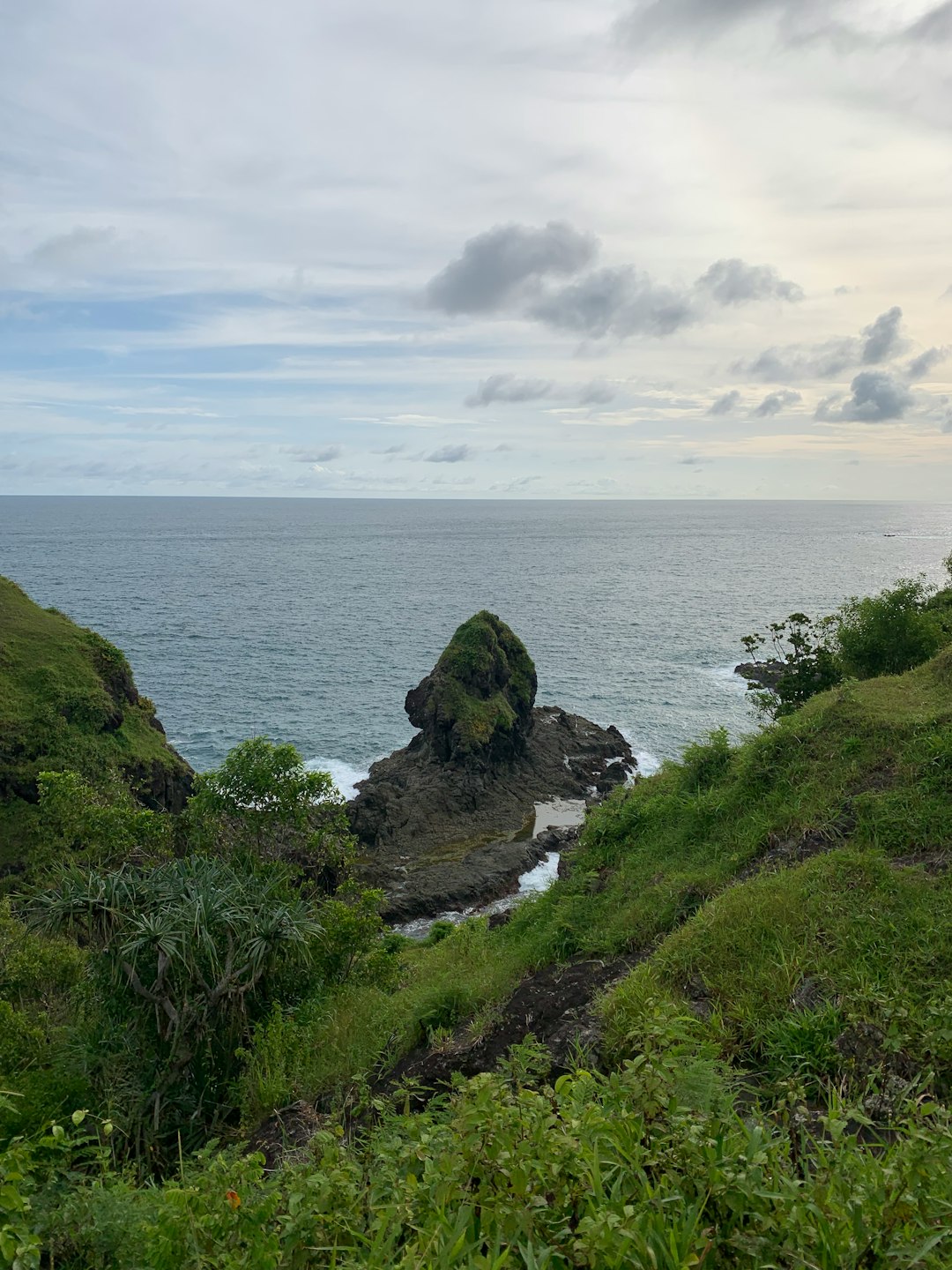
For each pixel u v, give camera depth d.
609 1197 4.26
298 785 18.61
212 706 66.19
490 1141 4.42
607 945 11.22
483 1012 10.78
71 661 45.00
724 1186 4.04
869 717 13.71
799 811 12.03
